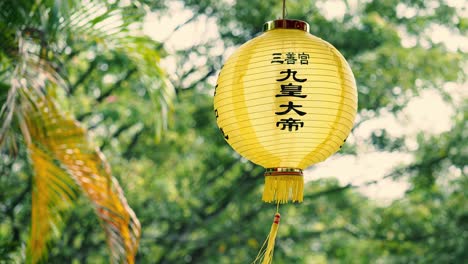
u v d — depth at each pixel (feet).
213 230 43.55
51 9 17.08
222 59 42.73
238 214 45.27
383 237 44.98
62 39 18.39
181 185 42.70
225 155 43.52
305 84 13.03
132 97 38.86
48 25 17.20
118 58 35.32
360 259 45.88
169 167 42.52
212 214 44.45
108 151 40.63
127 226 18.39
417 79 38.75
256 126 13.21
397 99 40.47
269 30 13.66
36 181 18.40
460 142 42.22
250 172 44.78
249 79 13.20
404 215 44.45
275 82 13.04
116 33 18.60
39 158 18.13
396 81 37.88
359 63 37.81
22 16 17.43
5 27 17.54
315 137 13.19
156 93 19.81
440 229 42.63
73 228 39.32
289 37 13.32
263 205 44.91
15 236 33.63
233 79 13.37
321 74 13.10
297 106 12.99
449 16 39.40
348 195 46.29
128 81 39.04
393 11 40.09
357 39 37.45
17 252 22.56
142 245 42.47
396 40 37.86
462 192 42.60
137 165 41.24
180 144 41.57
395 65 37.42
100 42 18.65
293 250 46.14
